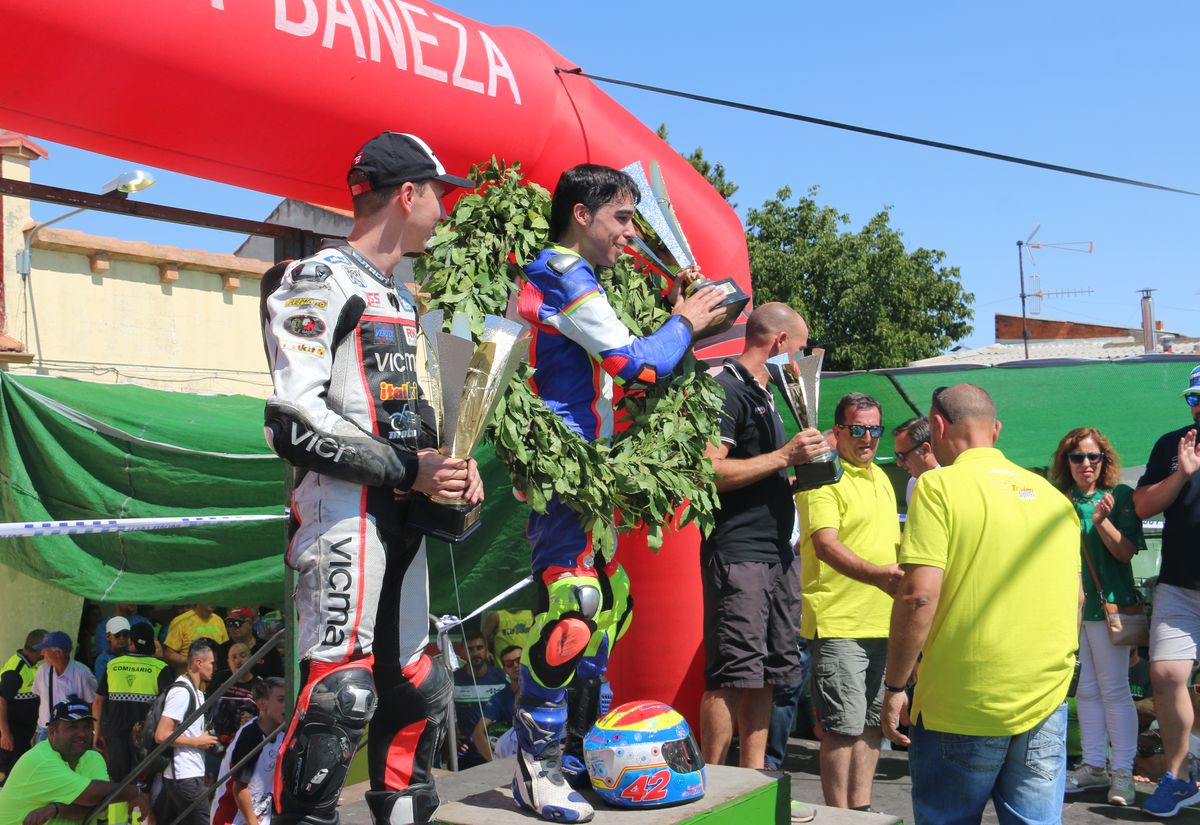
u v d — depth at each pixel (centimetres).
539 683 286
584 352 300
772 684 448
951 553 357
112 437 792
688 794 298
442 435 241
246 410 1018
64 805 664
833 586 476
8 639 1024
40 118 359
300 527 230
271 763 590
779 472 427
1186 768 562
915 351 3072
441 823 284
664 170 559
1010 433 791
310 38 388
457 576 798
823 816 364
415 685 252
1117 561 599
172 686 716
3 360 1345
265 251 1830
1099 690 608
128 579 804
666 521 319
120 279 1546
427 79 432
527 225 312
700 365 338
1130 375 790
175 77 363
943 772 358
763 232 3222
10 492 775
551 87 498
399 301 245
